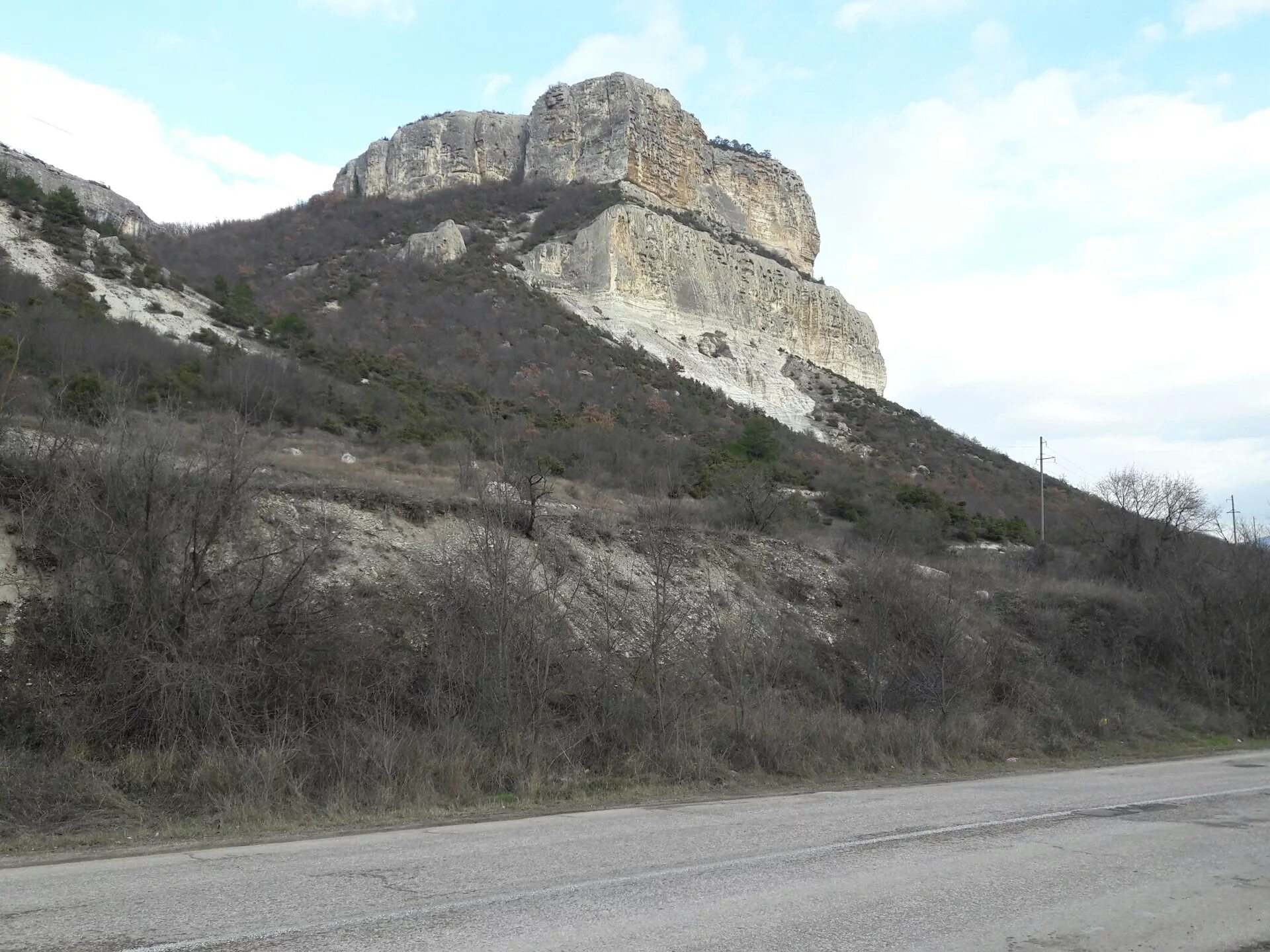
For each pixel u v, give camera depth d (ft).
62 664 38.22
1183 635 91.91
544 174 371.15
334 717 40.11
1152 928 18.44
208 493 42.78
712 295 291.99
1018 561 124.98
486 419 119.75
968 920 18.57
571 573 60.95
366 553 52.90
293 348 154.92
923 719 59.93
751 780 45.80
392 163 405.80
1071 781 46.47
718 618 64.75
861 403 281.33
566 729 45.73
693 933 17.22
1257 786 42.93
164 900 19.57
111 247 164.04
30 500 42.24
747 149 416.05
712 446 170.81
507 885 21.06
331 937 16.65
